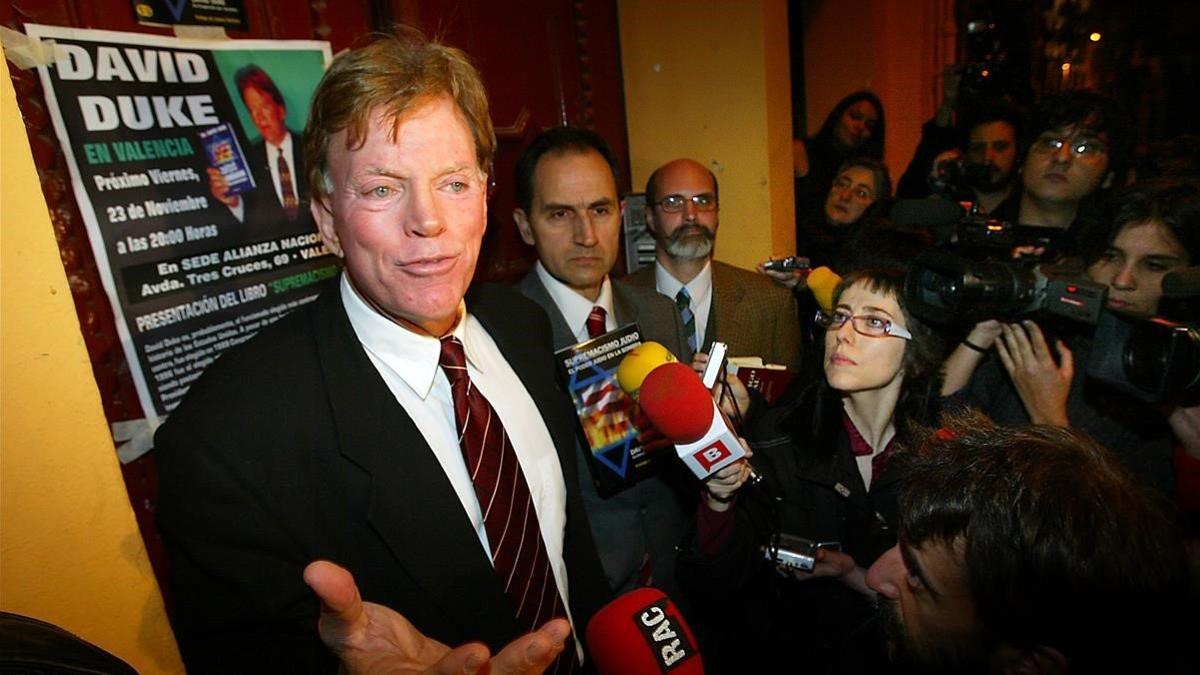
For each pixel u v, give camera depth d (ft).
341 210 2.80
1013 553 1.99
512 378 3.69
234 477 2.65
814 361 4.23
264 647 2.68
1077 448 2.19
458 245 2.84
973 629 2.15
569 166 4.71
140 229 3.55
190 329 3.77
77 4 3.30
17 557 2.42
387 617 2.26
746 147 7.47
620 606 2.84
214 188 3.89
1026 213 5.56
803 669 3.96
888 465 3.69
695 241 6.17
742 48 7.22
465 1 5.77
